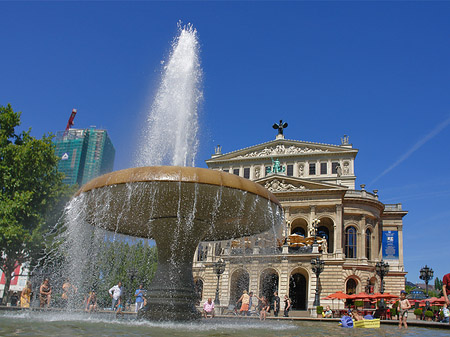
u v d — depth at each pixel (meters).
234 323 15.41
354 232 63.38
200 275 53.81
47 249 32.88
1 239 29.69
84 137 105.81
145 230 16.30
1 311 19.22
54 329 9.33
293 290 54.03
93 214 14.73
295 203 60.78
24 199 31.34
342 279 52.88
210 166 78.62
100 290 43.47
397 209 73.88
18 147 32.91
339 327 17.56
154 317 13.29
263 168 74.88
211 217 13.98
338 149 71.69
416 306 45.53
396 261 70.62
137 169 12.32
